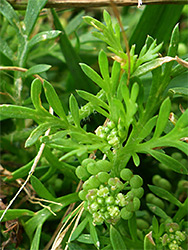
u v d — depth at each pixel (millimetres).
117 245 60
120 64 57
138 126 60
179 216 70
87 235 64
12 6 80
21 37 76
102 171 59
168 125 64
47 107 84
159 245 66
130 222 66
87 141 59
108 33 60
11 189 81
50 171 74
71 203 72
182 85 76
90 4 77
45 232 84
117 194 59
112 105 59
